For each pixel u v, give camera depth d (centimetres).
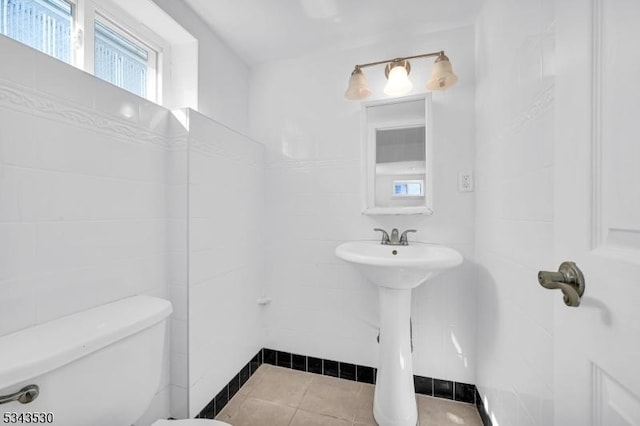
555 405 54
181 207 119
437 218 147
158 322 89
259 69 180
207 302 128
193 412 119
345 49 163
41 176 78
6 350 64
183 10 129
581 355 46
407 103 150
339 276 164
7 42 71
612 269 39
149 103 112
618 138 39
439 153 147
